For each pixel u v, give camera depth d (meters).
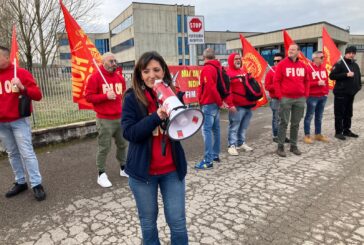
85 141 7.56
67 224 3.61
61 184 4.86
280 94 5.76
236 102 5.99
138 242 3.20
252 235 3.28
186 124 2.12
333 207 3.86
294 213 3.73
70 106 8.10
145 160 2.30
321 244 3.09
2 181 5.07
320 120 6.96
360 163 5.43
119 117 4.71
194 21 8.59
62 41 18.08
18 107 4.16
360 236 3.22
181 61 61.59
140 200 2.40
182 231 2.44
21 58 16.23
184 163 2.42
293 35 29.28
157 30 58.91
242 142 6.48
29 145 4.35
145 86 2.33
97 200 4.25
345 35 32.66
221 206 3.94
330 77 6.93
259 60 8.16
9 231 3.50
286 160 5.70
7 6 14.95
